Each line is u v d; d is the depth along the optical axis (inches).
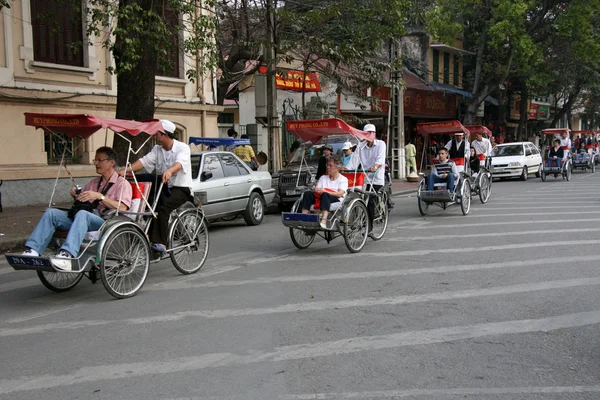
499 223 472.7
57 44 623.8
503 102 1521.9
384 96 1057.5
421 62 1270.9
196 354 192.4
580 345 195.2
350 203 357.7
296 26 657.0
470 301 248.8
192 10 497.7
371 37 695.1
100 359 189.9
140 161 306.0
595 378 168.7
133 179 306.8
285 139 934.4
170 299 263.6
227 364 183.3
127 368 181.8
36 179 600.4
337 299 256.2
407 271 308.0
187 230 311.4
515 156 993.5
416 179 960.9
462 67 1438.2
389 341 201.2
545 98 1927.9
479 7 1148.5
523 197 684.1
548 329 211.0
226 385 167.5
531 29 1137.4
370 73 721.0
